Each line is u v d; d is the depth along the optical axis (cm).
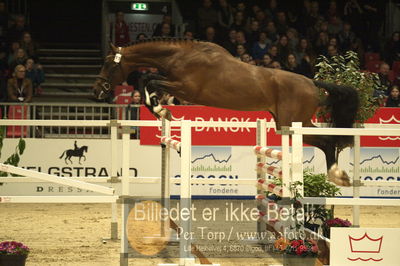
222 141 1425
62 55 2119
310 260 698
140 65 973
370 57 1922
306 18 1973
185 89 945
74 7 2233
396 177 1437
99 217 1199
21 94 1588
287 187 735
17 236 985
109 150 1443
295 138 724
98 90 983
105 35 2086
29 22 2195
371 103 1023
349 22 2120
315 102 959
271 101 956
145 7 2103
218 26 1936
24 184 1434
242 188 1468
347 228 673
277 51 1809
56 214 1243
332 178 816
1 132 1269
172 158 1442
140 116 1414
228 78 934
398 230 675
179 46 955
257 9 1947
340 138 959
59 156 1438
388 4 2123
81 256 828
